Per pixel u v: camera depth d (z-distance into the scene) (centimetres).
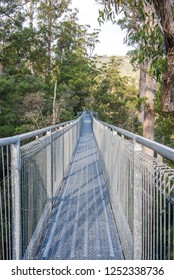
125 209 296
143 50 513
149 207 190
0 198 202
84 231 353
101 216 401
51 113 1623
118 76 3353
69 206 440
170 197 143
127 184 284
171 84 431
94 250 306
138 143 230
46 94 1744
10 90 1482
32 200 280
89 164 764
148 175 192
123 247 301
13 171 215
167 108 446
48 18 2611
